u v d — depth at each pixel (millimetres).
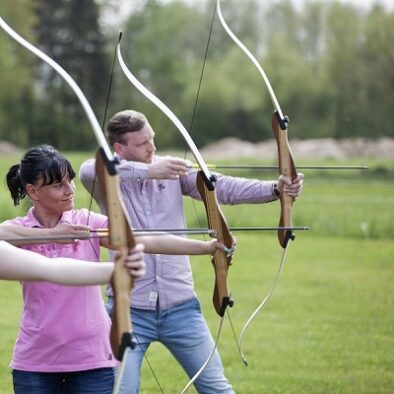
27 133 102750
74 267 5754
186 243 6980
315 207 34969
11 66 94438
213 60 115625
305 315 15992
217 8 9555
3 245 5902
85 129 106250
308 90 87125
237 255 23547
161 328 7953
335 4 77250
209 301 17312
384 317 15852
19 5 92875
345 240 26672
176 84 113938
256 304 17000
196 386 8062
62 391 6836
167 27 117125
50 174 6586
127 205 8000
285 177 8070
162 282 7914
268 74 91375
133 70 116250
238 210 33156
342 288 18750
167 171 7758
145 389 11344
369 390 11312
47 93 106688
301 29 106938
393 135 78438
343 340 14086
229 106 102500
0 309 16438
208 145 101812
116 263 5594
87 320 6699
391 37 70750
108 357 6793
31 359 6699
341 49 75125
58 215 6945
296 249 24734
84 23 106250
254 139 103062
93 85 106875
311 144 83000
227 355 13094
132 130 7926
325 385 11516
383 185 50844
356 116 76875
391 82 72125
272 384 11555
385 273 20719
